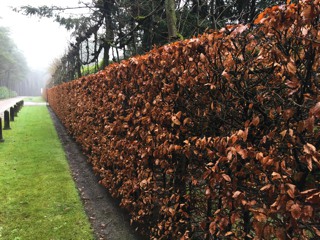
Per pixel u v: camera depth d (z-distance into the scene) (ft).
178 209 8.94
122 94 12.56
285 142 5.21
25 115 58.85
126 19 29.45
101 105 17.60
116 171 14.64
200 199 8.23
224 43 6.36
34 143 29.71
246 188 5.97
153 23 23.04
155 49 9.80
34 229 12.17
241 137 5.56
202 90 7.34
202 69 7.18
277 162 4.83
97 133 18.94
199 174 7.92
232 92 6.33
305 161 4.51
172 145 8.18
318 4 4.19
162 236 9.56
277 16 4.79
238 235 6.63
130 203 12.90
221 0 21.86
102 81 17.10
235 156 5.58
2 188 16.56
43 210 14.01
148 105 9.77
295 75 4.70
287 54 5.03
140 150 10.97
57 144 30.14
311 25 4.46
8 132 35.42
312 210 4.25
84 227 12.59
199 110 7.57
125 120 11.80
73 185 17.65
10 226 12.30
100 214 14.21
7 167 20.72
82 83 24.73
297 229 4.57
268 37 5.41
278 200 4.64
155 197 10.48
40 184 17.57
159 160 9.57
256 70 5.87
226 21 21.68
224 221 6.05
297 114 4.94
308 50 4.68
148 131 10.17
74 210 14.24
